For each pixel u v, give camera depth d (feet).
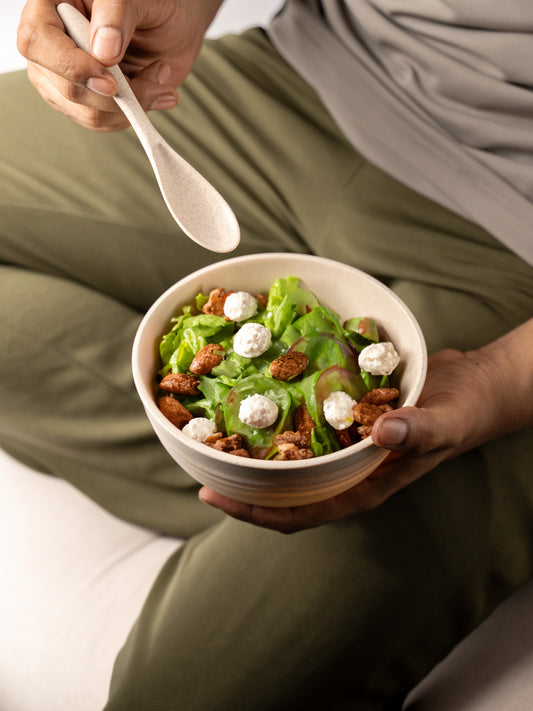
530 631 2.38
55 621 2.50
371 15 2.78
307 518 2.10
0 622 2.55
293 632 2.17
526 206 2.53
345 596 2.19
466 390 2.13
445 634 2.46
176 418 1.76
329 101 2.84
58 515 2.84
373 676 2.36
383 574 2.21
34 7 1.87
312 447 1.71
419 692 2.53
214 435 1.72
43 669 2.41
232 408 1.75
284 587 2.20
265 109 2.92
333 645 2.18
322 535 2.25
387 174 2.75
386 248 2.61
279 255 2.02
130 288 2.90
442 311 2.50
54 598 2.57
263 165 2.83
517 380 2.25
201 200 1.89
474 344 2.44
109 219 2.71
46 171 2.80
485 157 2.64
